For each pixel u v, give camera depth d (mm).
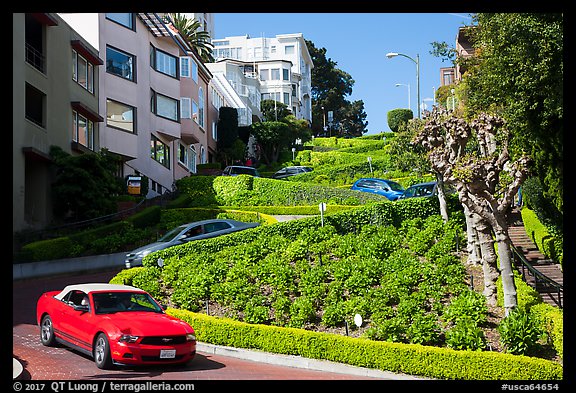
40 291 21953
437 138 20719
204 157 56625
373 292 17906
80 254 26719
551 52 18328
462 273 19625
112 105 38156
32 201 29375
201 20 99125
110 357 12562
